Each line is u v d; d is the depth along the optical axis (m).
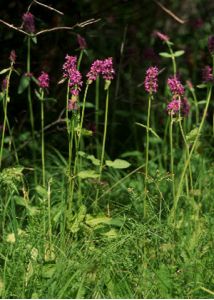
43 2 8.23
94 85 9.30
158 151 7.69
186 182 6.26
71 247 5.64
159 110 8.83
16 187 6.20
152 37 8.96
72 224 5.91
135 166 7.73
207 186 6.95
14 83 8.26
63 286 5.12
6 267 5.32
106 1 9.89
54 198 6.59
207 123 8.60
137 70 9.52
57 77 8.55
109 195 6.66
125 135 8.84
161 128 8.71
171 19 10.79
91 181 6.78
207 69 6.18
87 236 5.86
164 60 9.88
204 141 7.84
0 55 8.17
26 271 5.32
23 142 7.88
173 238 5.66
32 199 6.50
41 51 8.43
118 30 9.78
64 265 5.27
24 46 8.17
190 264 5.36
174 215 6.00
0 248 5.64
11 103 8.32
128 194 6.80
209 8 10.81
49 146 7.91
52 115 8.45
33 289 5.14
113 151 8.37
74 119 5.96
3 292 5.09
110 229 6.01
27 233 5.80
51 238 5.77
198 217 6.11
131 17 10.08
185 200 6.48
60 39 8.52
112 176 7.38
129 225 6.10
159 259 5.48
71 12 8.47
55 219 5.99
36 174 7.19
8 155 7.16
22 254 5.43
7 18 8.07
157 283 5.19
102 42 9.52
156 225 5.84
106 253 5.43
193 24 9.77
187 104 6.82
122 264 5.42
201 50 9.59
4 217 5.91
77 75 5.83
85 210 5.93
